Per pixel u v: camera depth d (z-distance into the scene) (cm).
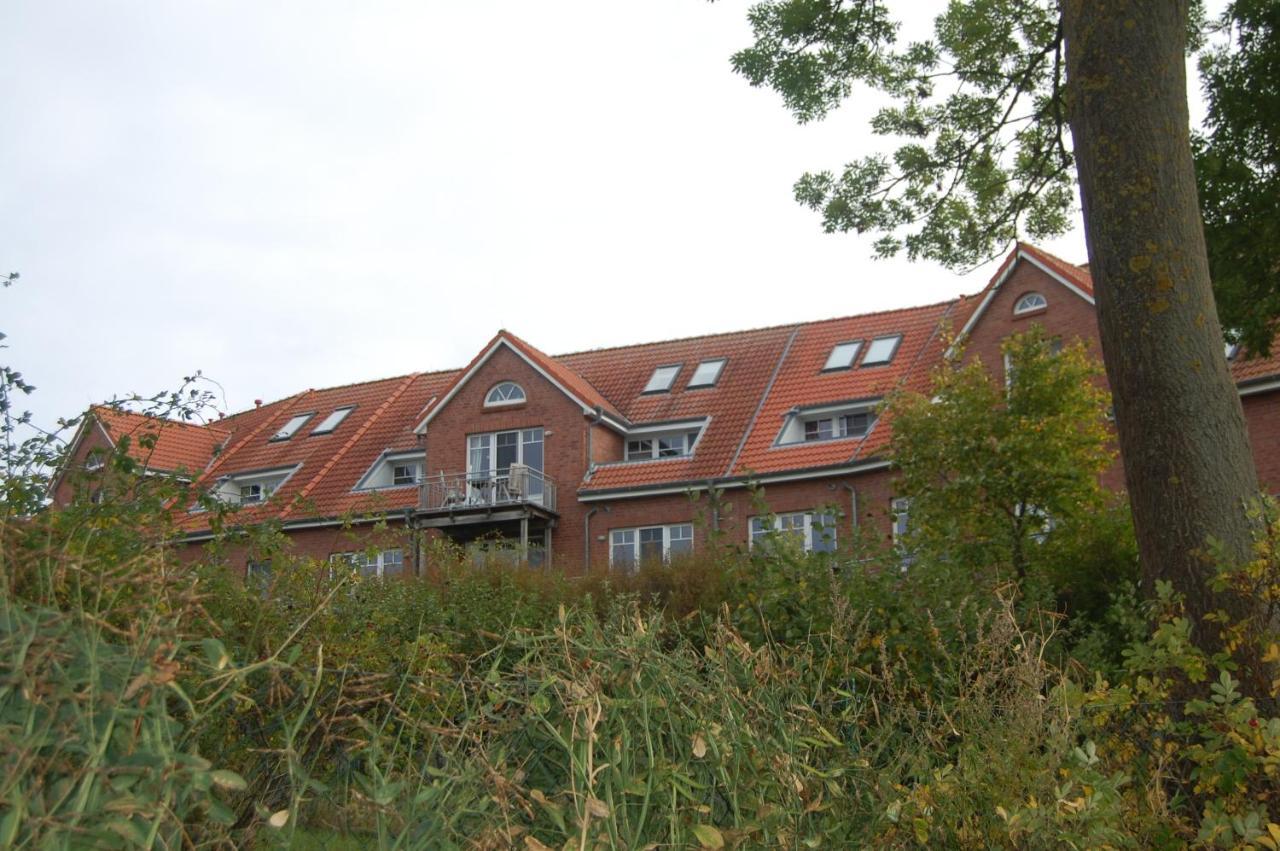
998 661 599
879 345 2852
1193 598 646
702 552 1552
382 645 724
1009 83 1245
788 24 1206
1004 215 1294
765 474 2564
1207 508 658
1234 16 1249
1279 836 436
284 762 362
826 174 1306
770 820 421
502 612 1297
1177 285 692
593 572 1658
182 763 276
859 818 505
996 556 1310
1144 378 687
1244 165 1227
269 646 479
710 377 3005
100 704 273
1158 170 709
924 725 589
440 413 3025
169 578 366
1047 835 447
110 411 673
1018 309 2434
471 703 477
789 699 537
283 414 3634
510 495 2805
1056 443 1412
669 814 390
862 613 845
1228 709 492
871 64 1259
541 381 2945
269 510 823
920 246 1307
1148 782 524
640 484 2738
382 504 1040
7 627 273
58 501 618
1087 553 1316
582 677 417
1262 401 2005
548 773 419
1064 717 506
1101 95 727
